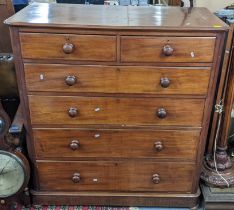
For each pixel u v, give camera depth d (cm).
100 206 169
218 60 131
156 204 167
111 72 133
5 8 169
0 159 149
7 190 155
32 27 124
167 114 143
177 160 156
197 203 168
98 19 132
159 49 128
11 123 150
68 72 133
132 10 152
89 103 141
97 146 152
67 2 184
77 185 163
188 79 135
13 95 168
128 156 154
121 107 142
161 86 136
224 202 164
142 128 147
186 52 129
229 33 140
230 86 151
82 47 128
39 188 163
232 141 182
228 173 167
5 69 158
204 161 171
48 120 145
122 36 125
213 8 187
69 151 153
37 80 135
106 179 161
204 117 144
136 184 163
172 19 135
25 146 160
